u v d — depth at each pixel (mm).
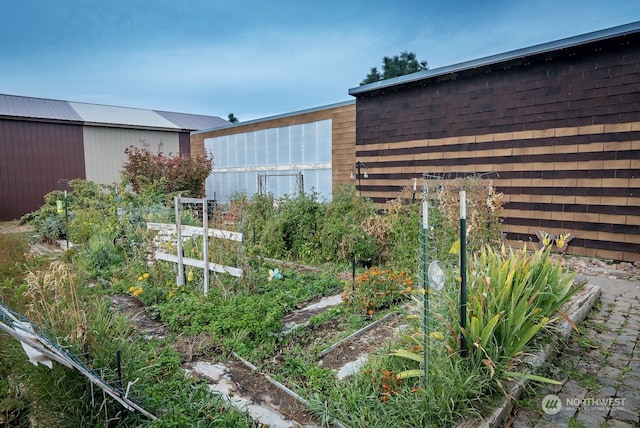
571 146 5969
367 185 8969
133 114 18047
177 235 4840
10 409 2479
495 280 2873
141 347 3162
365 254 5648
